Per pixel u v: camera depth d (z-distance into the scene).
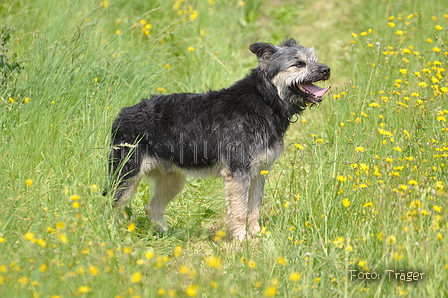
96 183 7.95
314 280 5.94
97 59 11.22
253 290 5.74
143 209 9.16
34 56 10.91
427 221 6.32
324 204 7.12
